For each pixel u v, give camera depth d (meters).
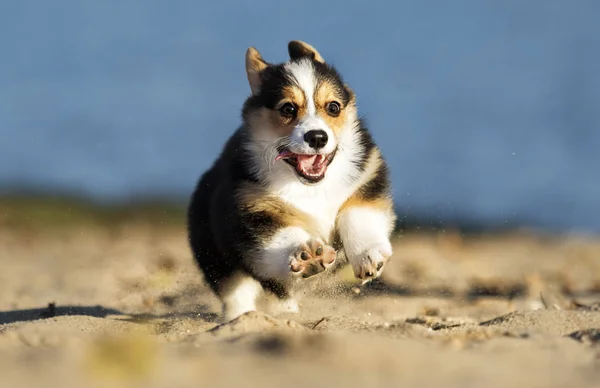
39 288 13.79
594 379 6.11
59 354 6.72
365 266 9.23
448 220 20.94
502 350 7.11
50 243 20.28
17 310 11.45
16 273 15.62
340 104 10.27
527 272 14.98
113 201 25.36
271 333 7.55
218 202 10.25
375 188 10.18
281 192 9.91
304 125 9.81
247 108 10.47
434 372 6.26
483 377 6.14
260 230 9.70
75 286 13.80
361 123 10.53
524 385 5.94
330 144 9.75
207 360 6.48
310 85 10.17
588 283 13.93
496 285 13.63
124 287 13.35
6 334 8.02
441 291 12.97
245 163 10.14
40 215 23.77
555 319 8.84
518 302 11.84
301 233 9.61
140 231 22.05
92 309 11.51
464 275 14.69
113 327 9.03
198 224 10.94
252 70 10.67
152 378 5.98
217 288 10.58
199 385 5.82
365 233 9.51
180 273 13.95
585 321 8.77
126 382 5.89
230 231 9.91
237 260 10.01
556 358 6.82
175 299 11.96
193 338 7.67
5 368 6.27
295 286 10.37
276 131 10.10
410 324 8.43
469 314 10.91
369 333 7.77
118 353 6.44
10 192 25.75
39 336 7.89
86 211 24.44
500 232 21.59
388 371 6.25
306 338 7.24
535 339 7.60
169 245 19.02
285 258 9.36
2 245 20.11
